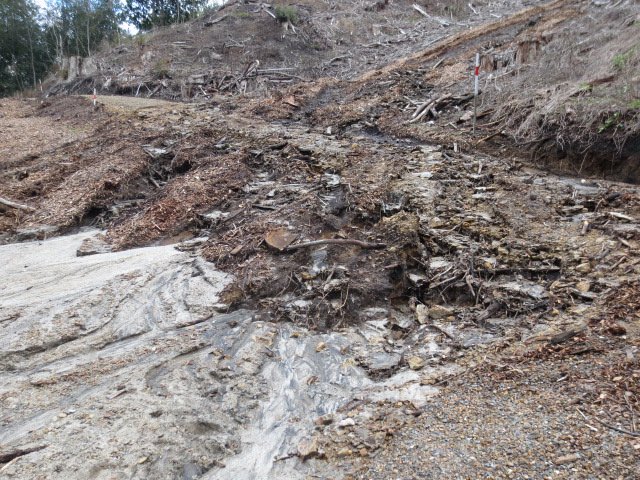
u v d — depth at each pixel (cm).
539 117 749
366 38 1859
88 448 308
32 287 542
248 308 481
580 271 451
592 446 257
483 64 1098
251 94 1427
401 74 1247
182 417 336
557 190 616
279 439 318
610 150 655
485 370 348
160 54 1870
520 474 248
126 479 287
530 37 1104
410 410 321
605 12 1067
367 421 318
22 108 1584
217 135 1022
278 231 577
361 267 506
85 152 1025
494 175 688
